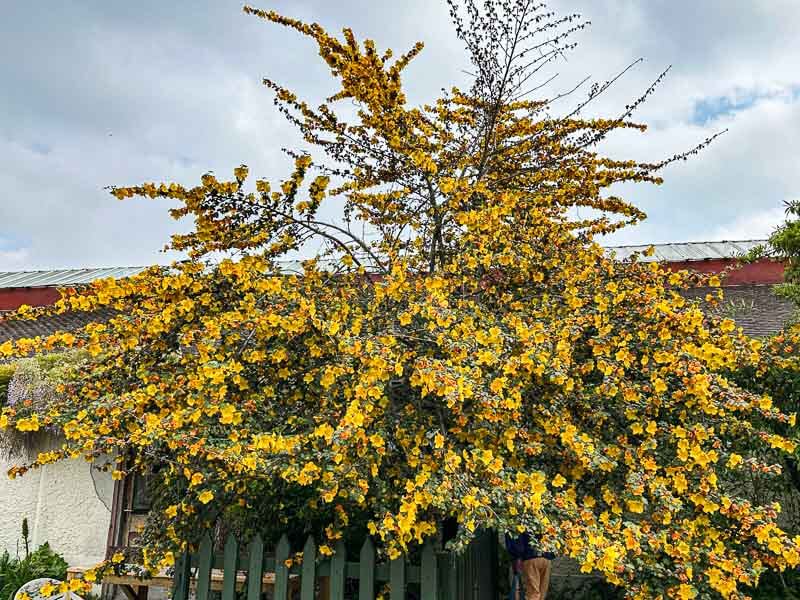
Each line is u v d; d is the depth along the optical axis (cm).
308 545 277
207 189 288
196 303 301
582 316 302
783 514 454
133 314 301
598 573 498
